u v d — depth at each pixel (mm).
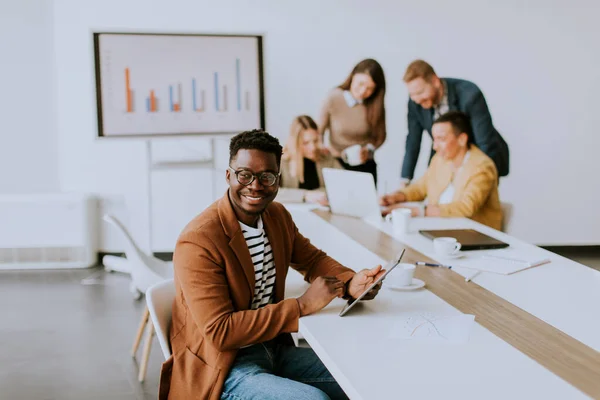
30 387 2971
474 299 2029
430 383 1437
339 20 4961
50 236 4883
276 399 1696
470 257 2555
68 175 4996
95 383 3023
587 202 5363
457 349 1630
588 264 5055
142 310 4023
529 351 1618
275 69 4969
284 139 5059
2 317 3885
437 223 3252
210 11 4867
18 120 4910
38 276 4738
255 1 4879
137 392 2939
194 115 4617
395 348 1636
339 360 1562
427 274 2312
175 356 1856
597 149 5305
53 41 4832
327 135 5082
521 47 5113
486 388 1412
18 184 4988
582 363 1548
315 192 5121
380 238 2893
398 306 1961
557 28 5113
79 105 4902
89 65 4863
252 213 1898
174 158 5012
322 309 1932
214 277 1795
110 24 4812
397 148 5145
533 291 2115
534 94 5180
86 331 3674
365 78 5043
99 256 5094
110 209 5043
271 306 1844
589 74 5199
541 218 5332
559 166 5289
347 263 2467
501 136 5188
